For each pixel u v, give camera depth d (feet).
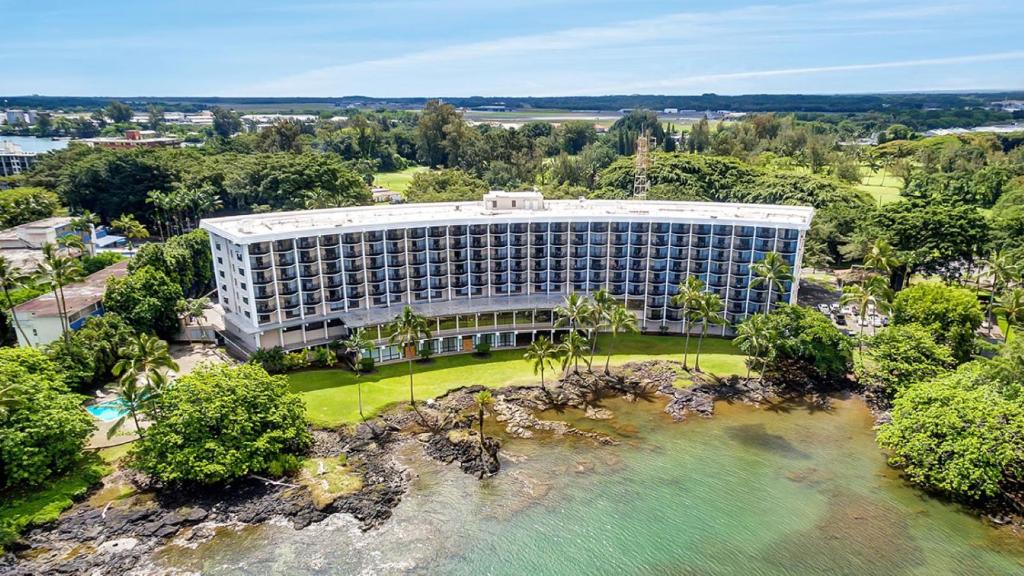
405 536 212.02
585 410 296.10
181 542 207.51
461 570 197.88
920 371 289.33
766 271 332.39
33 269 374.43
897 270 443.32
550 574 196.75
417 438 268.00
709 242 362.33
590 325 331.36
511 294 375.66
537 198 398.21
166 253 382.42
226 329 356.38
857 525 217.77
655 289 373.81
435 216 372.58
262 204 575.79
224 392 240.32
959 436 226.99
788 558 203.51
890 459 248.73
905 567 199.41
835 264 510.17
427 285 359.87
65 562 196.75
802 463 254.06
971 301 321.32
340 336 341.21
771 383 317.01
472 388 310.24
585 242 371.56
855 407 297.94
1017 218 446.60
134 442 245.65
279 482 234.99
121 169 564.71
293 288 324.19
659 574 197.26
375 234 342.03
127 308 328.49
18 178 623.77
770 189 593.42
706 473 247.91
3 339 320.70
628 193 622.13
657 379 322.96
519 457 257.96
